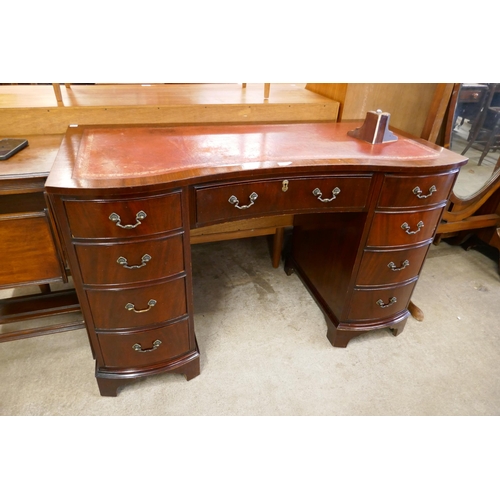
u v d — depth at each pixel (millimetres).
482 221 2184
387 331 1738
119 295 1142
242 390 1414
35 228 1172
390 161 1214
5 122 1379
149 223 1033
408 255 1423
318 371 1509
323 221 1623
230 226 1858
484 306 1925
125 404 1339
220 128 1478
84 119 1455
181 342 1351
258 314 1782
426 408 1388
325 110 1731
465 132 1853
